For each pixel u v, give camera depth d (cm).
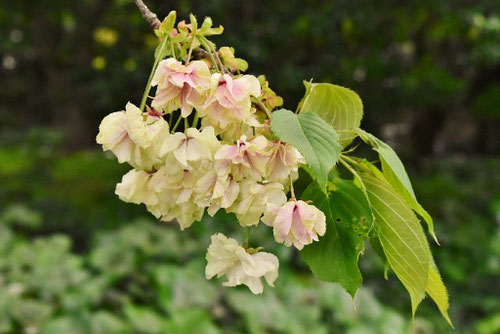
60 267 395
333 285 449
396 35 719
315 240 99
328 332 424
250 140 90
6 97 1186
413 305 100
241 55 610
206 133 89
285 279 452
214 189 89
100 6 788
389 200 99
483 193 861
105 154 895
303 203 92
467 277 588
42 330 344
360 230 99
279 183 92
